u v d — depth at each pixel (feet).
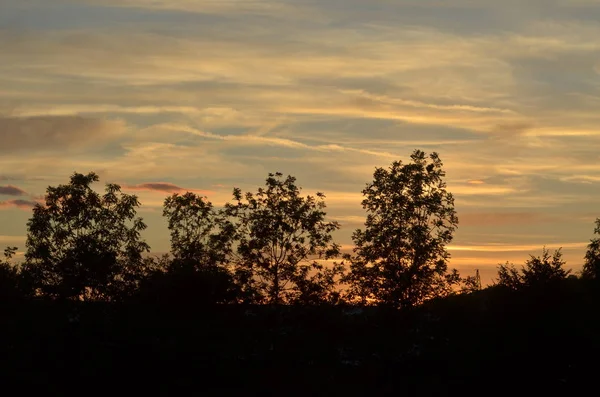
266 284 222.69
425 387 190.08
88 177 238.68
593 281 191.83
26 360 190.39
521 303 182.60
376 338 215.51
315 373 206.49
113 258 229.04
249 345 204.54
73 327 205.67
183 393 186.19
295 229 229.66
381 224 235.61
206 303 204.44
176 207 252.83
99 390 184.34
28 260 227.40
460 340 192.44
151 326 197.98
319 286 223.10
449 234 234.79
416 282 225.97
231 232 232.12
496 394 176.35
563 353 175.94
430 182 238.48
